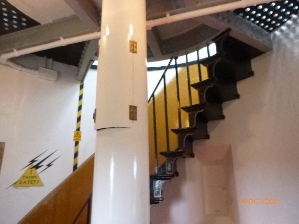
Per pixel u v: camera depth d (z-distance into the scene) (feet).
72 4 6.26
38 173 9.41
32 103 9.84
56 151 9.98
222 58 7.73
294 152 7.12
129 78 4.25
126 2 4.68
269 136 7.89
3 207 8.52
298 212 6.81
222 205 9.29
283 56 7.82
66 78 10.89
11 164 8.95
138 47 4.52
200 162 9.88
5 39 8.72
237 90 9.14
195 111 8.47
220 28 7.34
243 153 8.56
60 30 7.97
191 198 9.56
